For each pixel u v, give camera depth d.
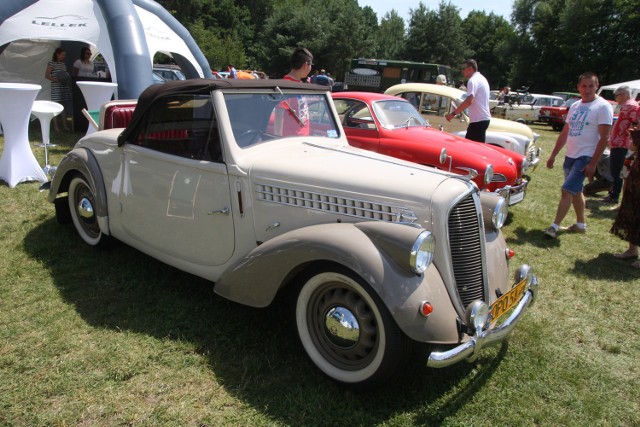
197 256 3.25
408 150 6.07
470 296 2.60
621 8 38.00
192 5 52.28
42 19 9.23
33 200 5.36
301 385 2.62
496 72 59.88
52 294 3.42
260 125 3.21
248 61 53.22
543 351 3.16
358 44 48.38
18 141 5.86
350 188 2.69
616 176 7.50
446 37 50.00
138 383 2.57
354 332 2.49
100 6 9.52
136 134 3.46
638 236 4.79
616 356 3.20
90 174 3.80
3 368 2.63
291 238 2.58
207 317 3.22
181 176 3.19
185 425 2.30
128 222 3.66
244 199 2.95
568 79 41.78
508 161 6.09
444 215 2.49
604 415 2.58
